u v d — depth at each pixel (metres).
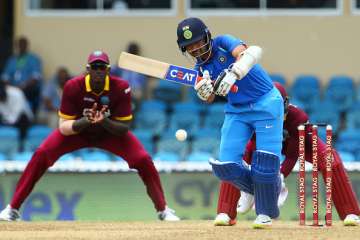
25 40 54.81
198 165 41.19
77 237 24.16
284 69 56.22
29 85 53.34
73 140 33.88
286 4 56.31
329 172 27.08
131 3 56.91
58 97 53.09
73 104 33.12
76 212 41.25
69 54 57.06
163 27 56.66
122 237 23.98
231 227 27.42
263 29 56.22
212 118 51.56
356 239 23.14
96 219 40.88
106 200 41.12
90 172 41.25
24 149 50.16
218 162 25.39
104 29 56.94
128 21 56.88
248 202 27.75
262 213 25.92
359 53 55.97
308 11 56.19
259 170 24.95
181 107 52.03
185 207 41.16
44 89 53.62
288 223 29.84
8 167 41.69
